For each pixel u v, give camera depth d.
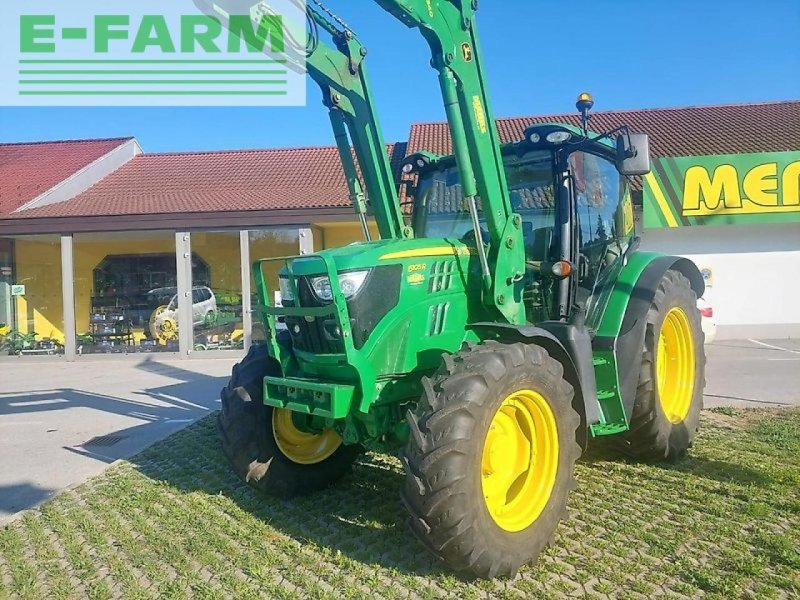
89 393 9.30
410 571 3.21
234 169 17.05
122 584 3.22
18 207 14.45
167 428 6.79
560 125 4.18
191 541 3.67
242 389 4.16
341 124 4.34
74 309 14.41
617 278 4.73
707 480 4.38
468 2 3.60
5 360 14.32
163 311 14.28
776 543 3.34
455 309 3.78
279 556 3.46
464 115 3.62
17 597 3.13
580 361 3.80
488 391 3.04
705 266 13.93
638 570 3.14
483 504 2.99
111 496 4.54
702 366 5.26
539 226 4.44
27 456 5.78
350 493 4.40
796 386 7.96
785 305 13.71
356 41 4.18
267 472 4.14
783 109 17.03
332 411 3.25
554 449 3.39
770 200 13.03
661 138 15.80
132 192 15.79
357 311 3.41
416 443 2.96
